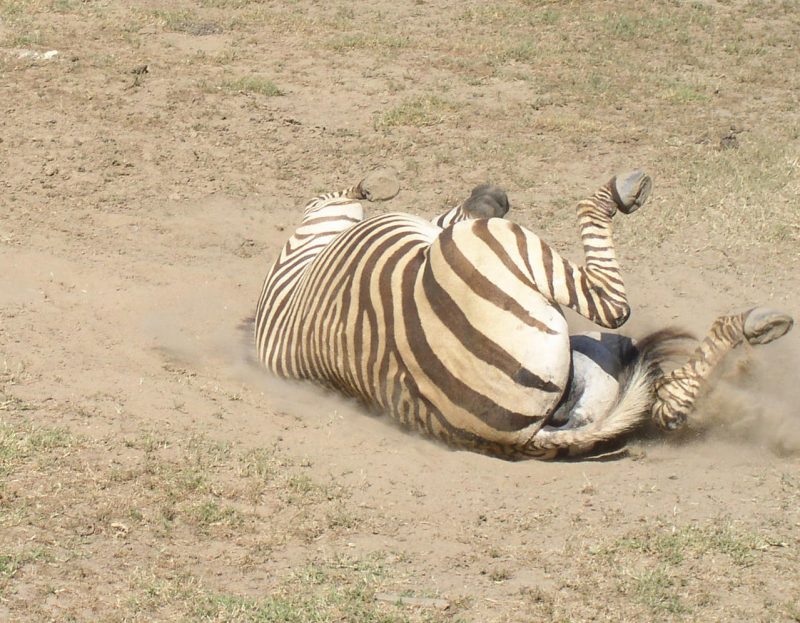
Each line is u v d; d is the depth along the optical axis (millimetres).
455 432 9430
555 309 9031
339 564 7898
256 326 11906
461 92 21969
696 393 9281
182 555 8000
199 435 9781
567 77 22891
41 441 9367
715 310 13227
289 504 8742
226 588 7602
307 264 11602
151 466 9125
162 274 14250
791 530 8148
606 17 27359
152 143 18891
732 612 7188
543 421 9172
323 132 19750
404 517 8594
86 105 20234
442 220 12070
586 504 8695
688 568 7711
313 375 10562
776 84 22734
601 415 9477
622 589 7488
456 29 26438
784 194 16781
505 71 23297
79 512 8453
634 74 23219
